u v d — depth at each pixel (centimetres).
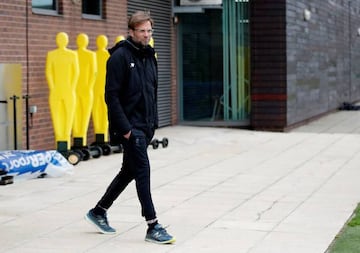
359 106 5366
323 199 1892
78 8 2848
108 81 1406
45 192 1975
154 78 1451
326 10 4738
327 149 2972
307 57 4153
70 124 2464
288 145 3111
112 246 1414
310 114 4238
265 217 1672
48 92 2650
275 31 3678
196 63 3881
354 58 6006
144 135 1423
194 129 3731
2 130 2394
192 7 3775
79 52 2562
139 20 1415
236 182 2156
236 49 3822
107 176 2247
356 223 1602
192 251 1378
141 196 1424
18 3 2480
